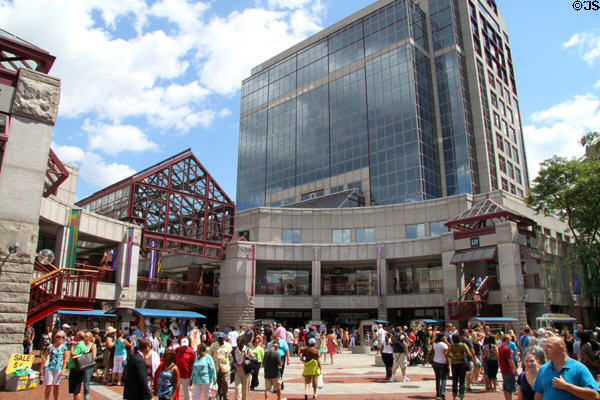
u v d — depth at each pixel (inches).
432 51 3299.7
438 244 1795.0
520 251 1606.8
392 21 3304.6
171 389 398.0
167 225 1774.1
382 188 3021.7
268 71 4207.7
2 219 648.4
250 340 654.5
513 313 1510.8
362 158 3193.9
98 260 1526.8
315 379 558.3
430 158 2999.5
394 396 595.8
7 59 733.3
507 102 3550.7
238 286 1828.2
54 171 1009.5
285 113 3897.6
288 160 3725.4
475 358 670.5
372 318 1980.8
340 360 1155.9
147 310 961.5
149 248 1711.4
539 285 1646.2
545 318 1296.8
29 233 665.6
